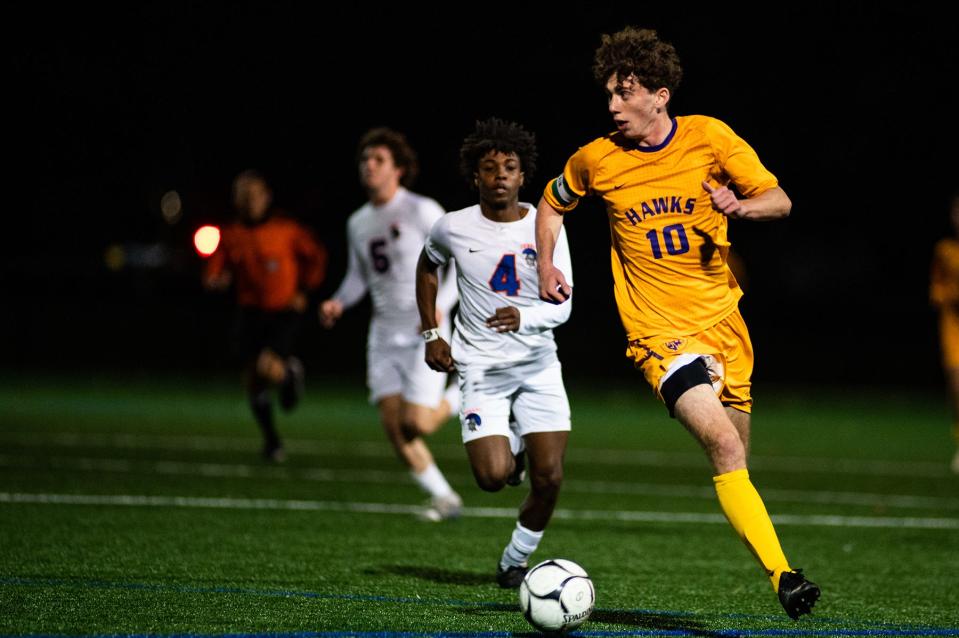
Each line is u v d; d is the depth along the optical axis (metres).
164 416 61.12
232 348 44.88
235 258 44.31
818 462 49.00
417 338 30.22
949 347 45.00
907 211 127.44
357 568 23.50
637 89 18.47
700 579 23.48
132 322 103.88
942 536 30.33
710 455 17.72
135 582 20.98
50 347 103.38
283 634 17.08
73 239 141.50
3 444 45.88
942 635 18.34
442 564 24.41
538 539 21.89
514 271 21.70
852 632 18.45
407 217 30.59
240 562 23.56
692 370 18.22
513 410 22.06
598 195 19.31
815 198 126.44
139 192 139.75
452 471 43.50
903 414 77.00
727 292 19.11
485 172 21.59
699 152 18.61
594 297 110.81
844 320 113.88
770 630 18.47
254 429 56.19
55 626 17.28
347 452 48.00
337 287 110.81
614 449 52.56
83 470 38.81
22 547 24.28
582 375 103.44
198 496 33.75
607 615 19.50
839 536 30.12
